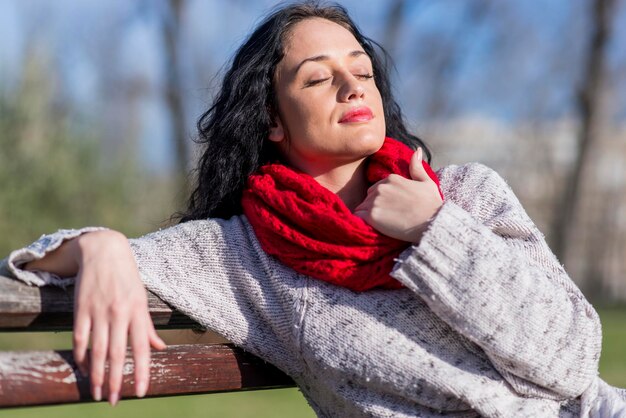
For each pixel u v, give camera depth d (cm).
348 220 168
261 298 174
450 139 1930
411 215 166
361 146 178
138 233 948
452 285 160
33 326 161
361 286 168
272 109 190
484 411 162
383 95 221
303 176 177
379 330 166
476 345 169
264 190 177
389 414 165
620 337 953
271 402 593
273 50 188
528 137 1920
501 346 160
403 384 163
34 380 147
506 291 160
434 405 164
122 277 151
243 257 178
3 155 855
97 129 937
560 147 1922
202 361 171
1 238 842
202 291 175
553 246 1850
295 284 173
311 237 171
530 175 1989
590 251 2230
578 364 165
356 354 165
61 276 160
